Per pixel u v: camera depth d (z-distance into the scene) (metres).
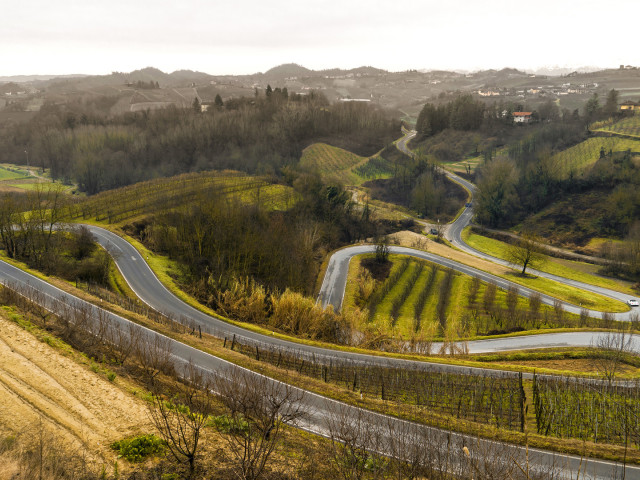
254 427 26.25
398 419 31.84
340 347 52.75
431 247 129.50
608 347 54.59
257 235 87.62
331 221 129.25
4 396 25.67
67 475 19.75
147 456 22.33
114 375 29.91
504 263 132.88
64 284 57.16
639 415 35.31
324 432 29.22
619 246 141.75
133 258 77.56
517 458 27.09
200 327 52.28
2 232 71.06
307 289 86.94
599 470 26.94
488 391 40.34
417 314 82.50
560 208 171.75
